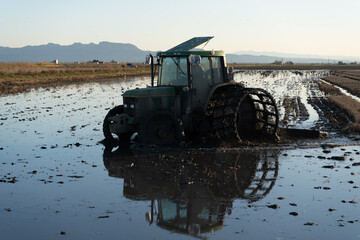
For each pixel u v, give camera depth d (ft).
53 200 26.04
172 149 40.83
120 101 91.40
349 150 40.81
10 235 20.61
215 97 44.98
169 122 42.39
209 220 22.67
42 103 87.15
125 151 40.57
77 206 24.94
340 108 71.97
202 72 43.80
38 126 56.70
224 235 20.52
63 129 54.19
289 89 124.77
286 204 25.20
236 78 191.42
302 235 20.52
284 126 53.52
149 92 42.16
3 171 33.14
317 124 55.62
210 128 44.14
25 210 24.22
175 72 44.16
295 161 36.29
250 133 46.93
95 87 137.08
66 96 103.71
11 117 65.77
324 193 27.30
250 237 20.27
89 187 28.84
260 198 26.37
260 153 39.40
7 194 27.17
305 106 78.23
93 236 20.48
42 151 40.78
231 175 31.83
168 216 23.25
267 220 22.57
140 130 41.24
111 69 270.05
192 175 31.89
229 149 40.60
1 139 47.16
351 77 192.34
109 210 24.26
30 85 144.05
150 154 39.11
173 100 43.55
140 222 22.39
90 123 59.47
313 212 23.79
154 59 45.93
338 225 21.83
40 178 31.09
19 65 256.93
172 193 27.53
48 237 20.35
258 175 31.83
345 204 25.13
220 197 26.66
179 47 44.62
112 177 31.37
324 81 166.40
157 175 31.91
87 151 40.70
